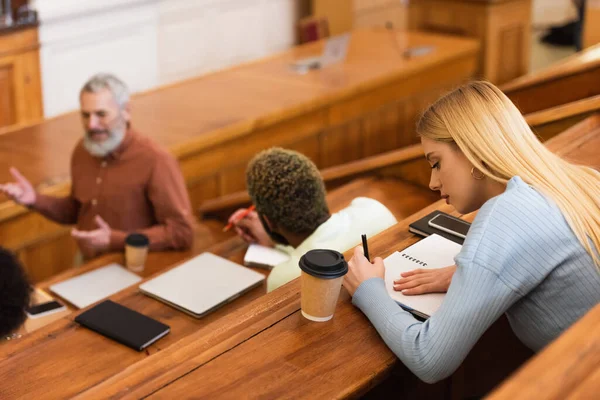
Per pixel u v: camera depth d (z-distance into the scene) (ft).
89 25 20.68
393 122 18.37
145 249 10.49
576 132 8.76
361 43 20.33
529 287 4.86
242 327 5.26
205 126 14.78
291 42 27.37
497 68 21.80
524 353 6.75
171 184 11.37
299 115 16.11
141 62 22.57
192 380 4.70
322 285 5.15
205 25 24.09
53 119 15.61
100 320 7.50
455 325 4.68
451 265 5.86
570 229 4.87
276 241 7.93
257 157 7.54
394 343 4.88
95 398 4.59
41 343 7.16
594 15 27.89
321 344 5.05
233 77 17.93
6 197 12.17
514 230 4.80
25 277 6.31
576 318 4.94
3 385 6.53
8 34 18.53
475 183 5.32
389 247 6.34
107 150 11.21
